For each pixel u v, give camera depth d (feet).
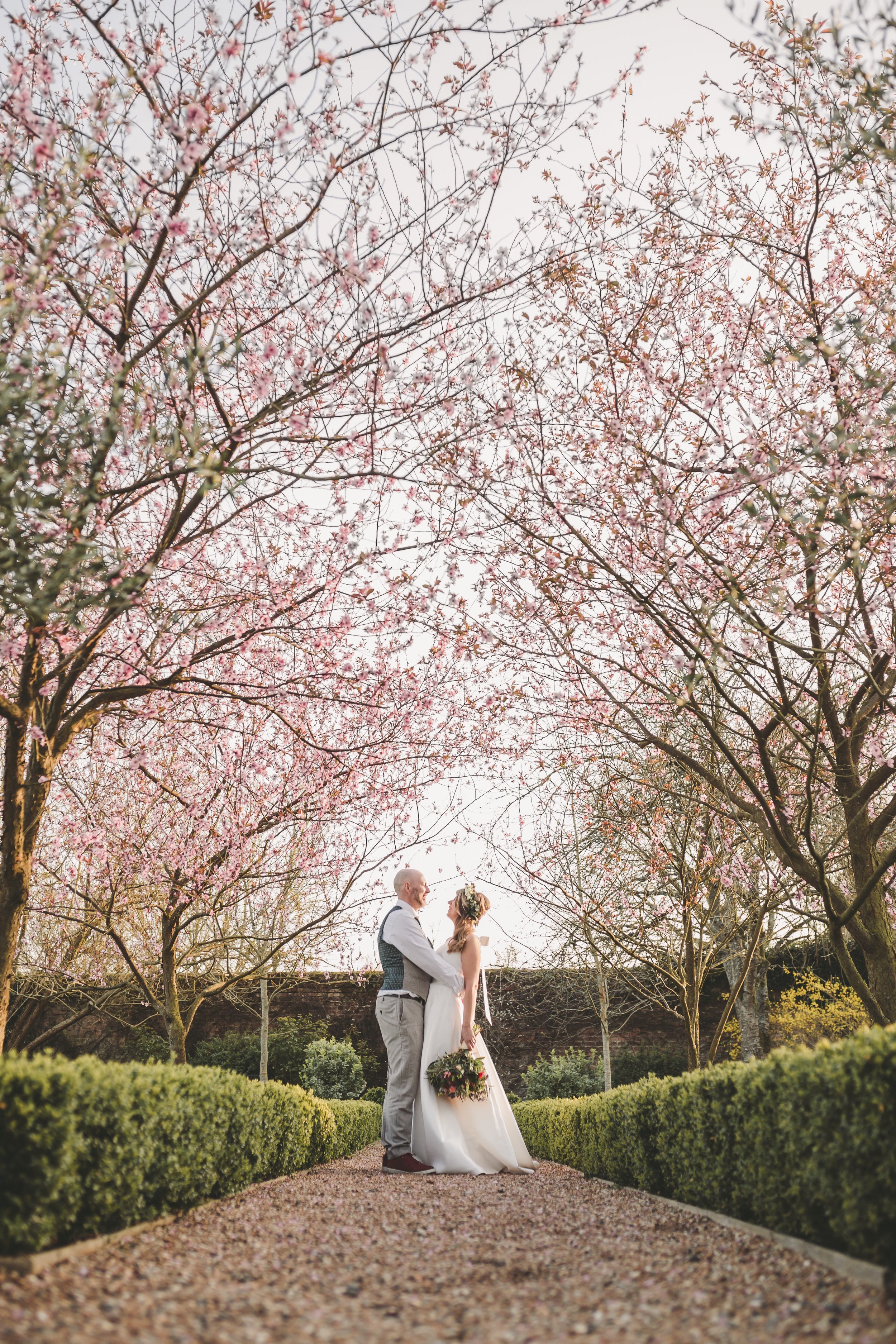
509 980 63.10
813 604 22.38
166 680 22.35
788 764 24.09
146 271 18.74
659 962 40.75
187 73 19.57
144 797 32.65
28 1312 8.61
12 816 20.61
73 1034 57.47
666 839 37.81
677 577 23.35
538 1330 9.12
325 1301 10.23
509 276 21.06
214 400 19.04
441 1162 25.91
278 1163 23.66
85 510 16.16
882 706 24.77
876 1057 10.36
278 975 54.39
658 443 24.07
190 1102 16.16
